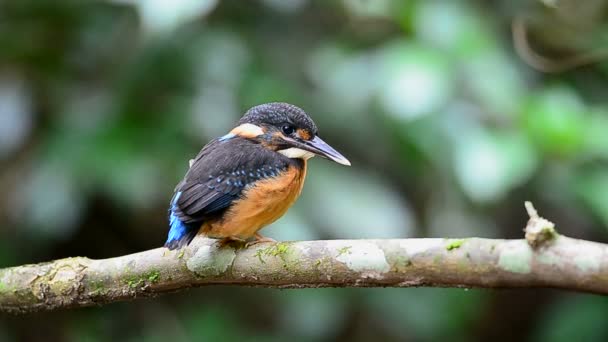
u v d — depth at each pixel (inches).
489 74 372.5
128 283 283.1
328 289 430.9
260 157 313.0
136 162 377.1
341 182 386.9
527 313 567.5
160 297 475.2
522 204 483.2
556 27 437.1
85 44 418.9
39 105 411.2
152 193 400.2
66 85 411.5
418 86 357.1
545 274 209.9
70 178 376.8
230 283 271.9
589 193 380.8
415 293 448.5
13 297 294.7
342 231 376.5
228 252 267.4
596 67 446.6
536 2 432.1
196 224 298.0
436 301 453.4
